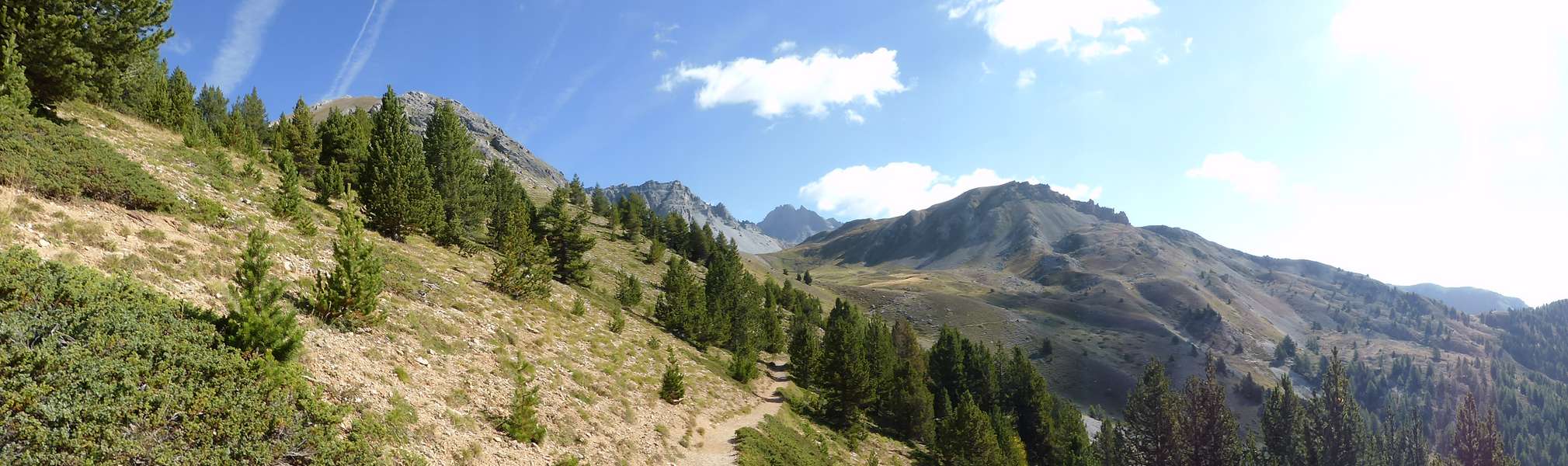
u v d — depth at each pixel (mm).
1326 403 86188
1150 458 75250
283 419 10711
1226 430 73125
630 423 24953
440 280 29859
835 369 49062
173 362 10344
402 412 14797
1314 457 84062
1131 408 79500
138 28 27484
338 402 13555
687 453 25562
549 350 28469
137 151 27625
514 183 86938
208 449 9195
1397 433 112000
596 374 28625
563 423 20750
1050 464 77875
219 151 37656
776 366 65250
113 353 9664
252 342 12562
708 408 34312
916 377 66812
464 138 60500
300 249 25156
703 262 117250
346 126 58938
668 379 31375
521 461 16625
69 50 24406
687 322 54906
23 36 23172
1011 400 85062
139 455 8445
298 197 31516
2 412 7625
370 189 38281
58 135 19828
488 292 33469
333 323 17891
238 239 22391
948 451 50750
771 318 75000
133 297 12016
